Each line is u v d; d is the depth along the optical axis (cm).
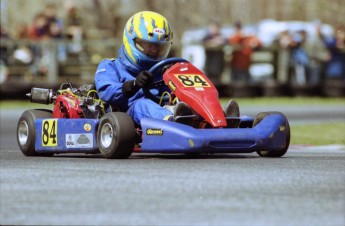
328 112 6191
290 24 8625
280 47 8169
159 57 2908
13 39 7131
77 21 7538
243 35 8038
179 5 9675
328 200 1786
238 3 10250
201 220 1597
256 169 2286
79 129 2791
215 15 10031
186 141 2500
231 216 1631
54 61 7212
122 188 1941
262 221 1588
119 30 9094
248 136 2567
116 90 2795
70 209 1706
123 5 9138
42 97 3086
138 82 2717
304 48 8262
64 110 2998
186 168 2311
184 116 2602
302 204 1742
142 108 2719
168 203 1756
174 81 2698
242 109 6334
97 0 9056
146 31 2858
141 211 1681
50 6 7444
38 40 7169
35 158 2827
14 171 2292
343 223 1573
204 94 2662
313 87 8125
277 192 1881
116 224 1564
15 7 9375
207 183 2008
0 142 3862
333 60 8344
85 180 2075
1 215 1652
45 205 1747
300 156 2870
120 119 2612
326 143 3778
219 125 2591
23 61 7112
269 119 2683
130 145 2611
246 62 8006
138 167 2348
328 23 9650
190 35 8788
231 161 2541
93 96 3030
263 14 10375
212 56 7869
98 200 1795
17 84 6925
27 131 3002
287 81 8194
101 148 2677
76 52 7306
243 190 1905
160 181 2042
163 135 2548
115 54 7462
